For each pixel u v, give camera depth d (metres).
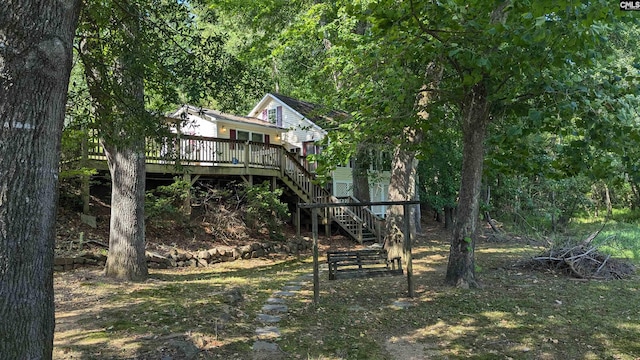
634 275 8.91
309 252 13.99
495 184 20.59
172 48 5.83
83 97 5.79
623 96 5.86
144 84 6.27
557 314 5.88
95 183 11.87
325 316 5.84
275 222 14.34
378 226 16.28
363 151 15.03
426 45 6.44
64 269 8.66
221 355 4.23
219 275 9.56
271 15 15.84
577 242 10.25
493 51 6.04
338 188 20.36
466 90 7.46
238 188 14.67
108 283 7.73
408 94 7.27
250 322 5.45
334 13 12.34
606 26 5.98
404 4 5.50
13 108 2.54
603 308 6.20
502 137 7.14
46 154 2.68
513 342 4.79
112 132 5.93
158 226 11.90
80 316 5.35
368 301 6.75
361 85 8.29
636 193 25.33
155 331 4.73
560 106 5.53
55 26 2.72
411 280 7.00
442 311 6.07
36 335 2.60
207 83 5.91
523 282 8.08
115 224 8.37
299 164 16.70
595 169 6.20
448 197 20.08
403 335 5.08
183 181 11.98
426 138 9.46
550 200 19.94
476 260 10.98
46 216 2.69
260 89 6.53
